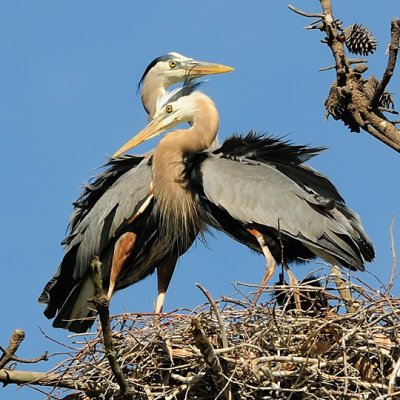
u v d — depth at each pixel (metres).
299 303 11.56
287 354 10.88
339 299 11.16
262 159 14.16
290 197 13.51
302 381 10.59
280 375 10.62
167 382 11.01
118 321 11.26
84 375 11.05
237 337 11.14
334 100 11.31
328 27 11.28
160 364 11.15
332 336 10.83
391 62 10.60
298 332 10.96
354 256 13.34
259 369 10.62
